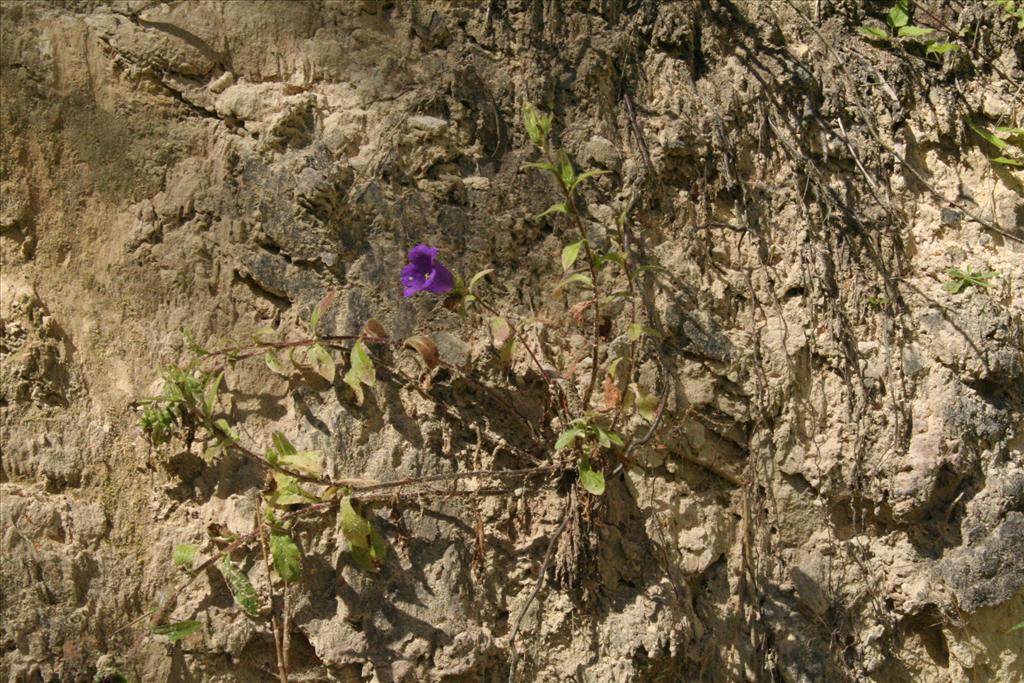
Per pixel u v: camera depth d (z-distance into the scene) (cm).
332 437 276
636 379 298
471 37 317
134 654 254
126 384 272
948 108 345
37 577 252
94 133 284
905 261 324
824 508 302
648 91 326
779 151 329
